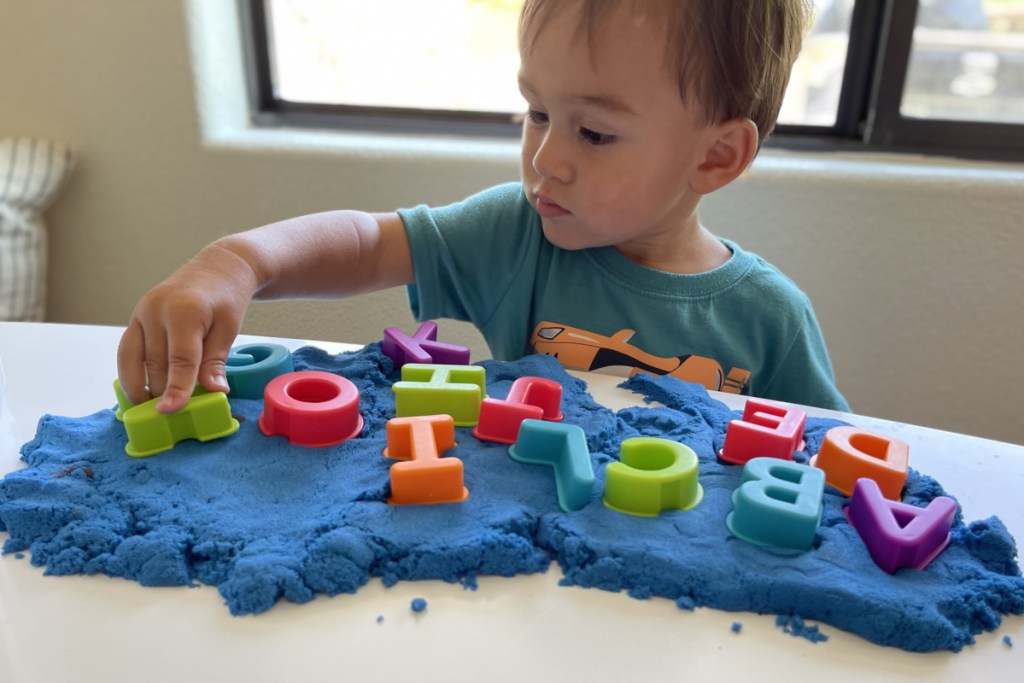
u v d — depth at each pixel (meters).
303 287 0.68
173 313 0.52
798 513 0.40
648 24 0.59
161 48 1.11
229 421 0.49
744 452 0.49
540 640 0.36
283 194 1.17
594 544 0.40
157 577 0.38
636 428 0.54
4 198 1.12
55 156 1.15
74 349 0.63
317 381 0.53
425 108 1.23
